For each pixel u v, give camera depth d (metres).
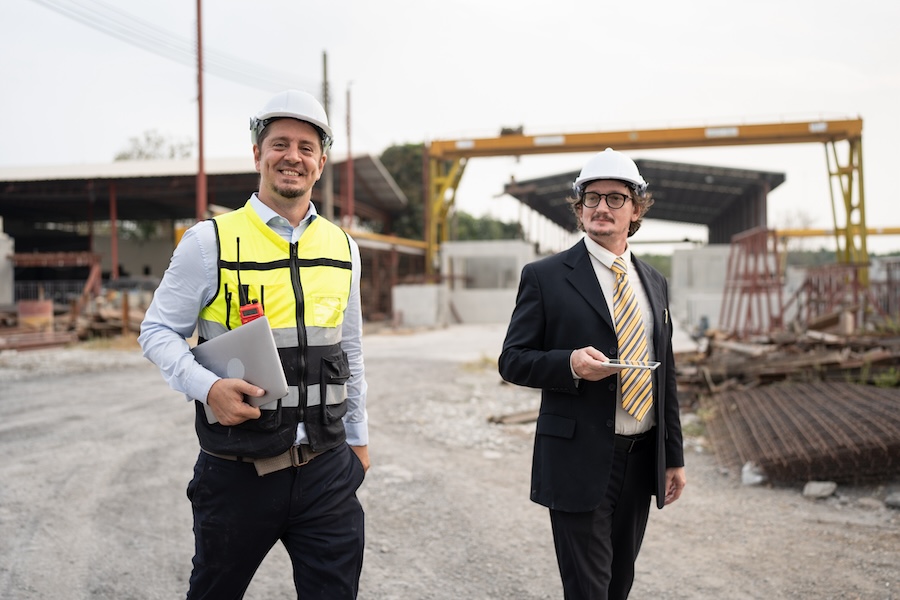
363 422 2.27
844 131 23.88
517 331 2.40
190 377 1.85
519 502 4.67
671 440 2.46
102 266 42.28
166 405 8.33
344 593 1.98
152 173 29.14
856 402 6.12
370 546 3.86
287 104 1.98
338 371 2.04
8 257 23.59
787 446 5.11
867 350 8.44
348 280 2.13
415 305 25.09
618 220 2.35
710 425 6.70
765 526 4.16
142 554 3.70
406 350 16.06
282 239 2.00
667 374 2.45
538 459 2.36
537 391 9.49
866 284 21.59
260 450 1.88
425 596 3.23
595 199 2.36
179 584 3.33
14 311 17.28
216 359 1.89
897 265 20.75
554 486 2.26
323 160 2.10
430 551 3.79
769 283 15.09
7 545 3.79
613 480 2.29
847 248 24.36
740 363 8.14
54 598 3.16
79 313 19.69
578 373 2.12
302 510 1.98
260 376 1.84
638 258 2.52
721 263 26.70
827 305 15.64
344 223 37.59
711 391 7.77
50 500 4.61
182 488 4.89
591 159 2.41
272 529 1.95
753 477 5.04
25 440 6.44
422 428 7.14
